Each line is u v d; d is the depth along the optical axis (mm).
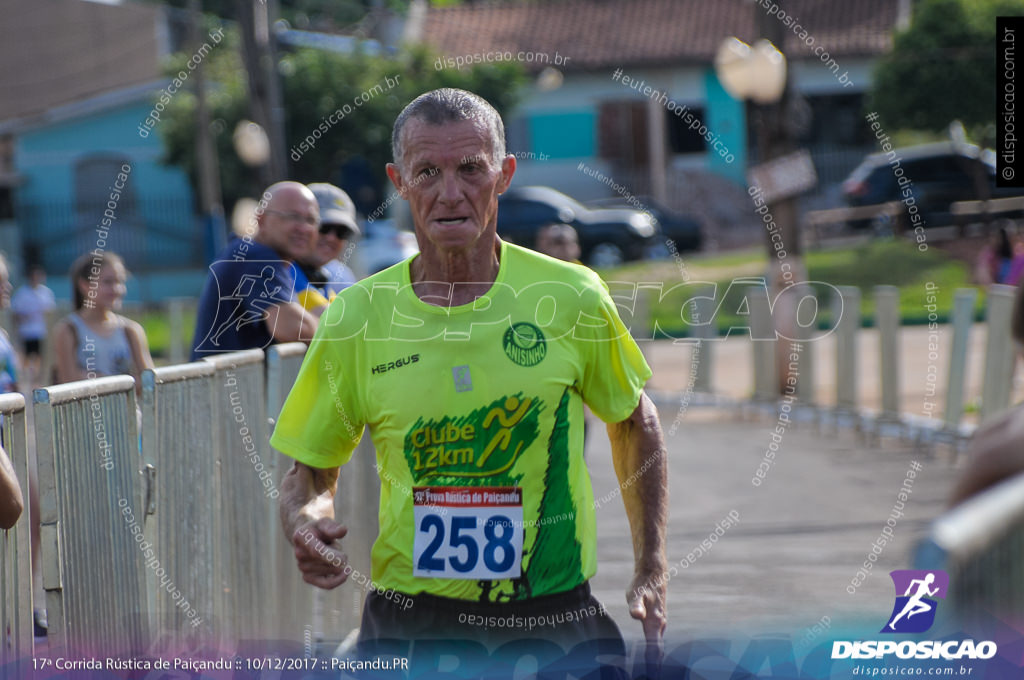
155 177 90812
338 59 59906
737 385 48219
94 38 97500
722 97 87562
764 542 21516
